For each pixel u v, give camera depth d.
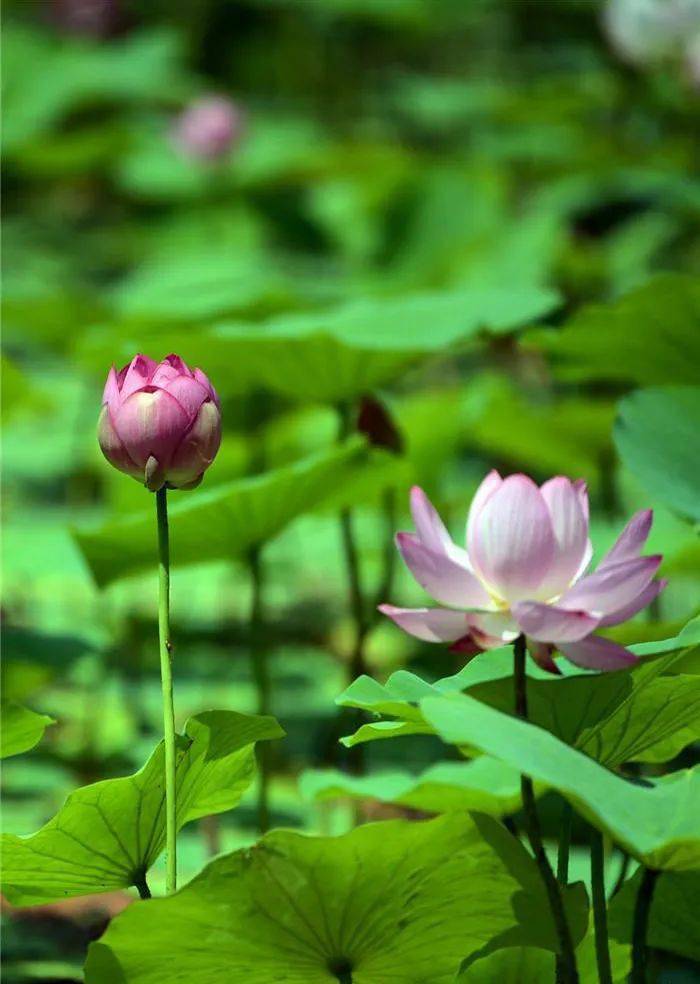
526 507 3.55
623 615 3.56
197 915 3.60
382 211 11.60
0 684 4.80
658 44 9.13
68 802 3.66
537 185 11.46
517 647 3.57
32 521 7.60
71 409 9.35
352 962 3.66
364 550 6.57
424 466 5.94
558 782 3.47
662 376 4.59
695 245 9.73
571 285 9.59
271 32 16.92
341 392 4.61
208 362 4.64
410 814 4.81
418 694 3.65
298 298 5.66
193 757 3.72
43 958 4.39
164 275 7.99
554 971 3.80
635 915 3.63
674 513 4.05
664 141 9.95
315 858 3.58
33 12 16.25
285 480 4.25
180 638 6.09
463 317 4.63
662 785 3.57
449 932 3.66
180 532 4.29
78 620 6.68
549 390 8.89
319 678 6.63
